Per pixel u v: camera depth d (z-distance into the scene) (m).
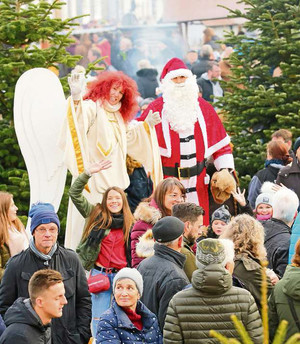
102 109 12.68
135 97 12.82
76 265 9.05
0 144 15.70
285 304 8.25
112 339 8.14
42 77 13.52
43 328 7.85
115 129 12.73
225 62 20.81
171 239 8.68
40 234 8.86
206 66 20.70
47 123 13.43
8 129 15.66
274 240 10.20
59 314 7.87
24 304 7.89
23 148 13.41
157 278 8.58
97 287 10.65
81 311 9.04
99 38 23.30
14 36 15.39
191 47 22.89
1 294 8.90
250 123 17.28
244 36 17.58
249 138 17.17
